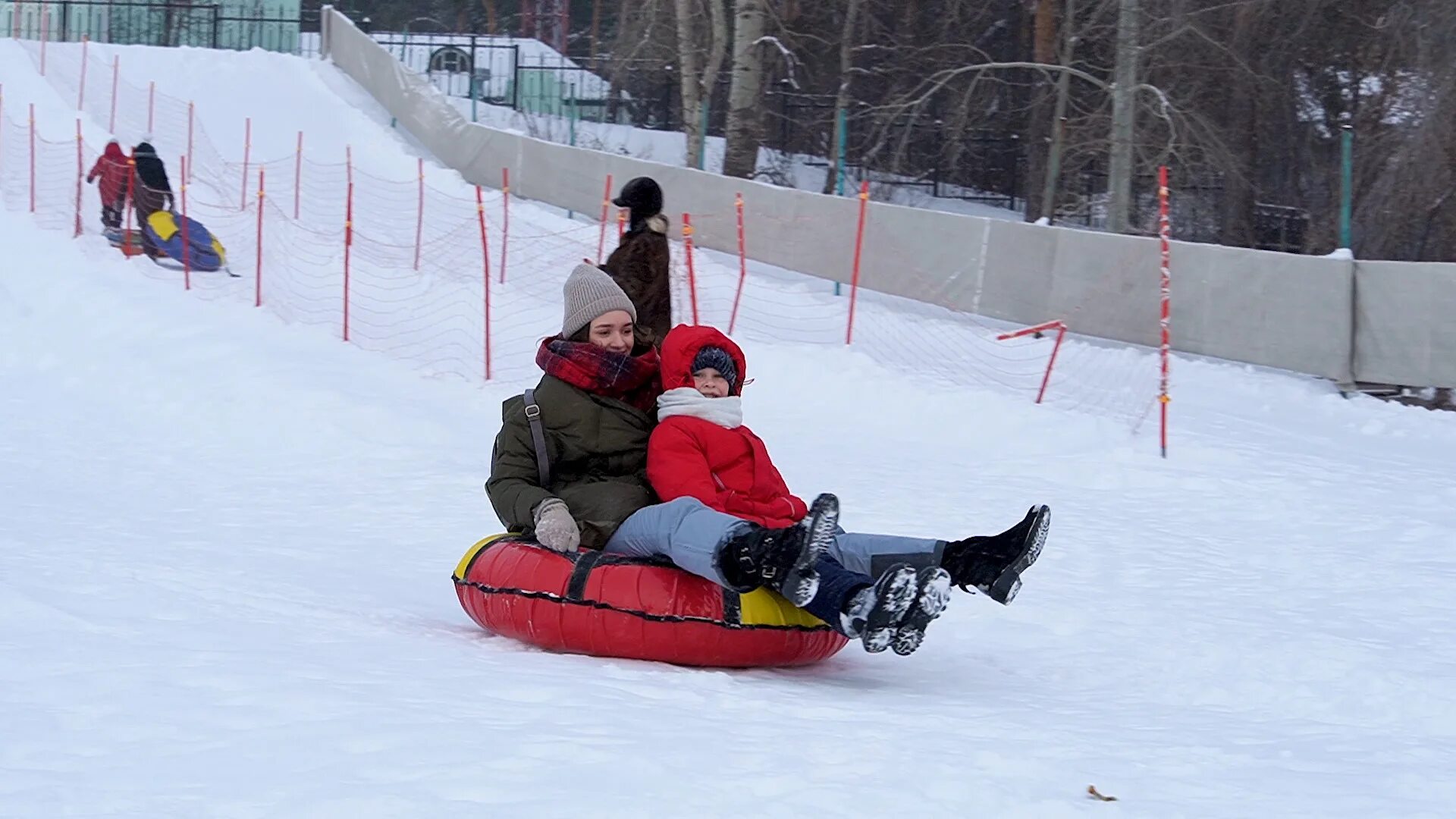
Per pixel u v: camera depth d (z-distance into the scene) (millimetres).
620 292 5844
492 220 25672
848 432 14305
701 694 4809
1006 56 33531
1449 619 7395
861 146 30203
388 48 44188
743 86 28672
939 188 34812
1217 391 17109
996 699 5344
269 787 3346
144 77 33031
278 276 20328
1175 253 18406
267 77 33844
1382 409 16734
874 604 4816
